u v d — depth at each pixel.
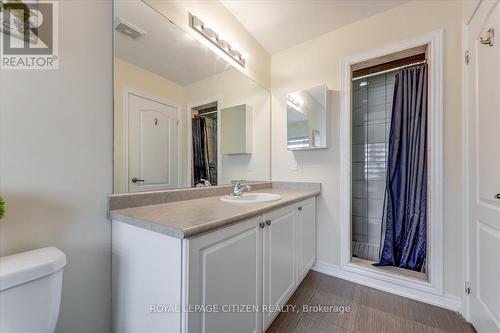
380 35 1.86
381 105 2.45
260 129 2.33
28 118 0.89
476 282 1.36
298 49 2.32
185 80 1.57
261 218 1.25
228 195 1.84
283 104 2.42
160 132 1.41
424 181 1.96
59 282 0.84
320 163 2.16
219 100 1.85
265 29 2.10
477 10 1.32
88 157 1.07
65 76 1.00
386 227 2.13
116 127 1.18
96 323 1.09
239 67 2.04
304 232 1.86
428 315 1.52
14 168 0.86
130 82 1.25
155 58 1.38
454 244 1.56
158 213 1.08
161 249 0.89
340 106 2.05
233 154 2.01
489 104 1.20
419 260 1.95
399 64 2.17
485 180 1.25
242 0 1.76
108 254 1.13
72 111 1.02
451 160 1.56
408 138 2.06
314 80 2.21
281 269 1.46
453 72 1.56
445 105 1.58
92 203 1.08
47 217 0.94
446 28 1.59
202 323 0.87
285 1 1.76
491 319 1.19
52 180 0.96
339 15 1.90
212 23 1.73
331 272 2.08
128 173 1.23
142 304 0.97
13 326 0.71
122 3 1.21
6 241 0.84
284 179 2.39
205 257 0.88
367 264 2.04
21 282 0.73
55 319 0.82
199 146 1.68
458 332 1.36
